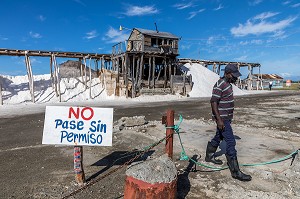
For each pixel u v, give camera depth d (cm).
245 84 5009
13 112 1689
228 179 451
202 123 1047
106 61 3466
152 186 313
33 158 602
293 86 6191
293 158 541
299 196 382
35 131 962
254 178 454
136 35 3161
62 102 2509
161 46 3038
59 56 2736
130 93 2862
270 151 615
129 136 803
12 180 465
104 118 431
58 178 468
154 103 2197
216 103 452
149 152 629
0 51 2409
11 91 2861
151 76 3366
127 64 2861
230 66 448
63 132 424
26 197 393
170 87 3092
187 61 4047
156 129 909
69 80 3133
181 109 1659
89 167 523
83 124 427
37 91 2923
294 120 1097
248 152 609
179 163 537
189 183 436
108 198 384
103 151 644
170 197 321
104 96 2942
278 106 1722
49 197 391
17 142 780
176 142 719
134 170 334
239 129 895
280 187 415
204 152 618
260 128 912
